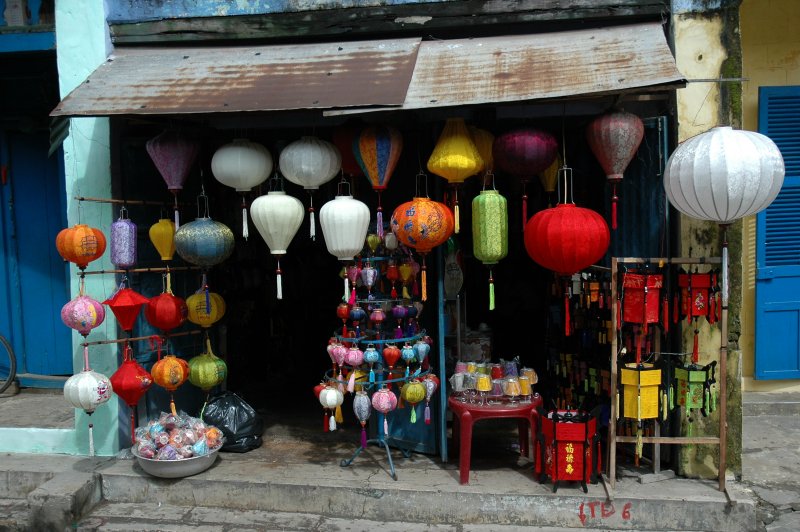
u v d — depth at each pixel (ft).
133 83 12.51
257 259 19.58
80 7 13.84
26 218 18.63
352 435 15.24
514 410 12.06
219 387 16.60
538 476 12.19
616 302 11.46
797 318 17.75
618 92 10.47
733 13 11.96
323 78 11.98
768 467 13.43
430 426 13.57
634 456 13.08
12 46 14.74
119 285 13.88
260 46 13.65
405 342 13.06
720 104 12.06
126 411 14.10
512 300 19.30
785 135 17.66
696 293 11.36
